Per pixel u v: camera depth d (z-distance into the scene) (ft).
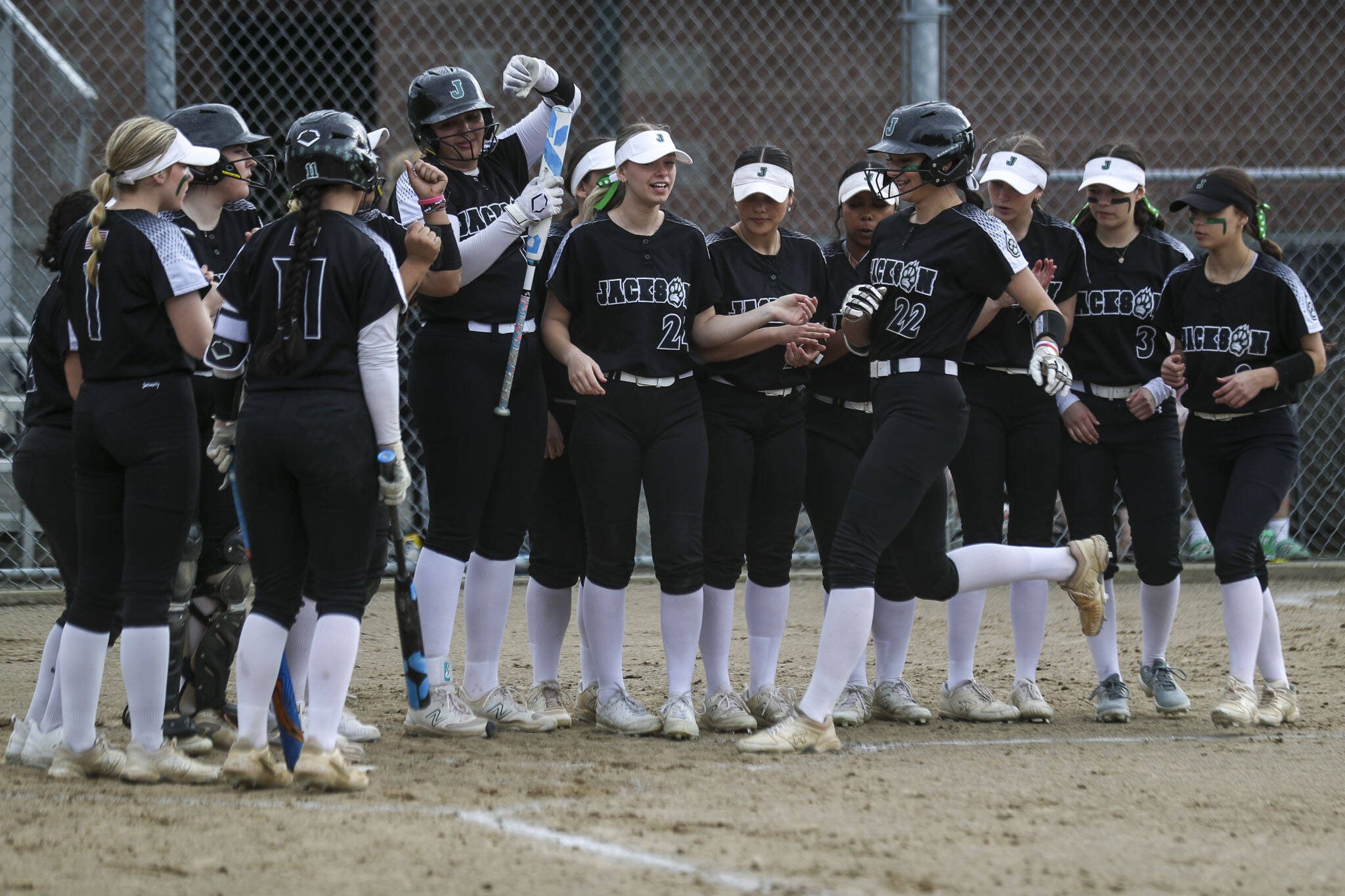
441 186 54.75
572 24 134.92
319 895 36.99
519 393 60.13
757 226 61.52
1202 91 139.13
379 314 46.44
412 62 132.16
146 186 48.91
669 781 50.39
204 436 56.59
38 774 50.85
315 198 46.98
